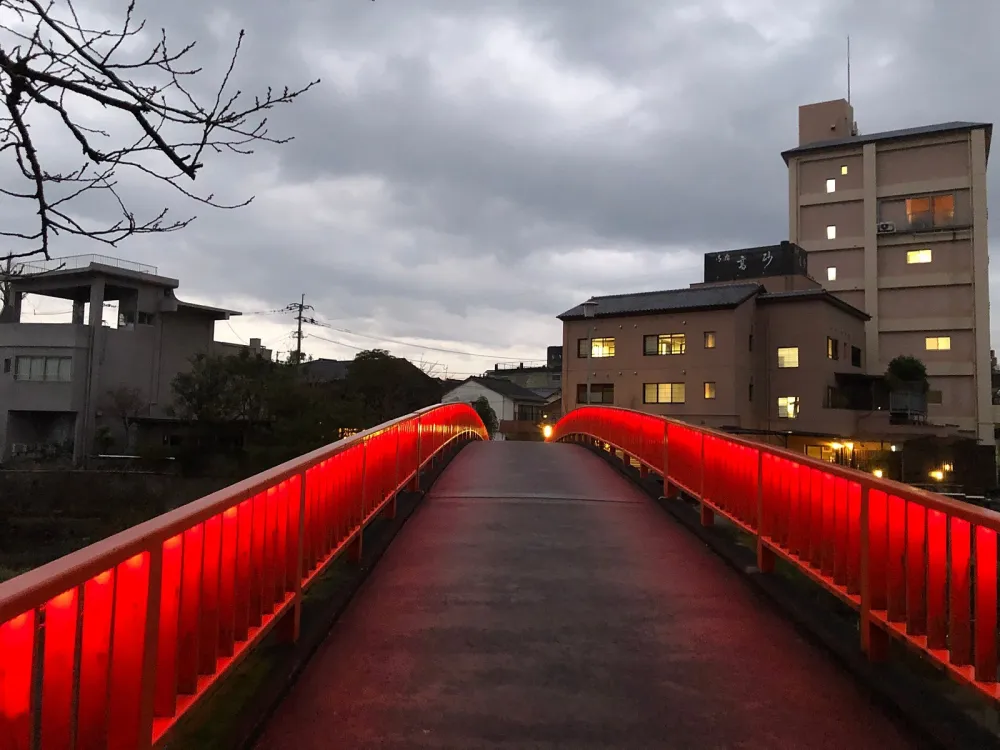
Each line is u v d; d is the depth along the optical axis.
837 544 4.46
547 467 13.17
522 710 3.74
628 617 5.17
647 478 10.96
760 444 6.02
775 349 36.00
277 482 3.79
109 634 2.20
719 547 6.91
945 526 3.34
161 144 3.96
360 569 5.91
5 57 3.48
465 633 4.81
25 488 25.14
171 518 2.60
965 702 3.62
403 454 8.52
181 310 38.09
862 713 3.72
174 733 2.59
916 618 3.53
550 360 71.25
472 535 7.57
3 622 1.69
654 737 3.47
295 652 4.13
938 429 35.19
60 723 1.98
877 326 42.19
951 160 41.66
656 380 35.88
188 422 30.31
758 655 4.49
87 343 34.34
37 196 3.93
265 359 32.62
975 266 40.62
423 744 3.38
